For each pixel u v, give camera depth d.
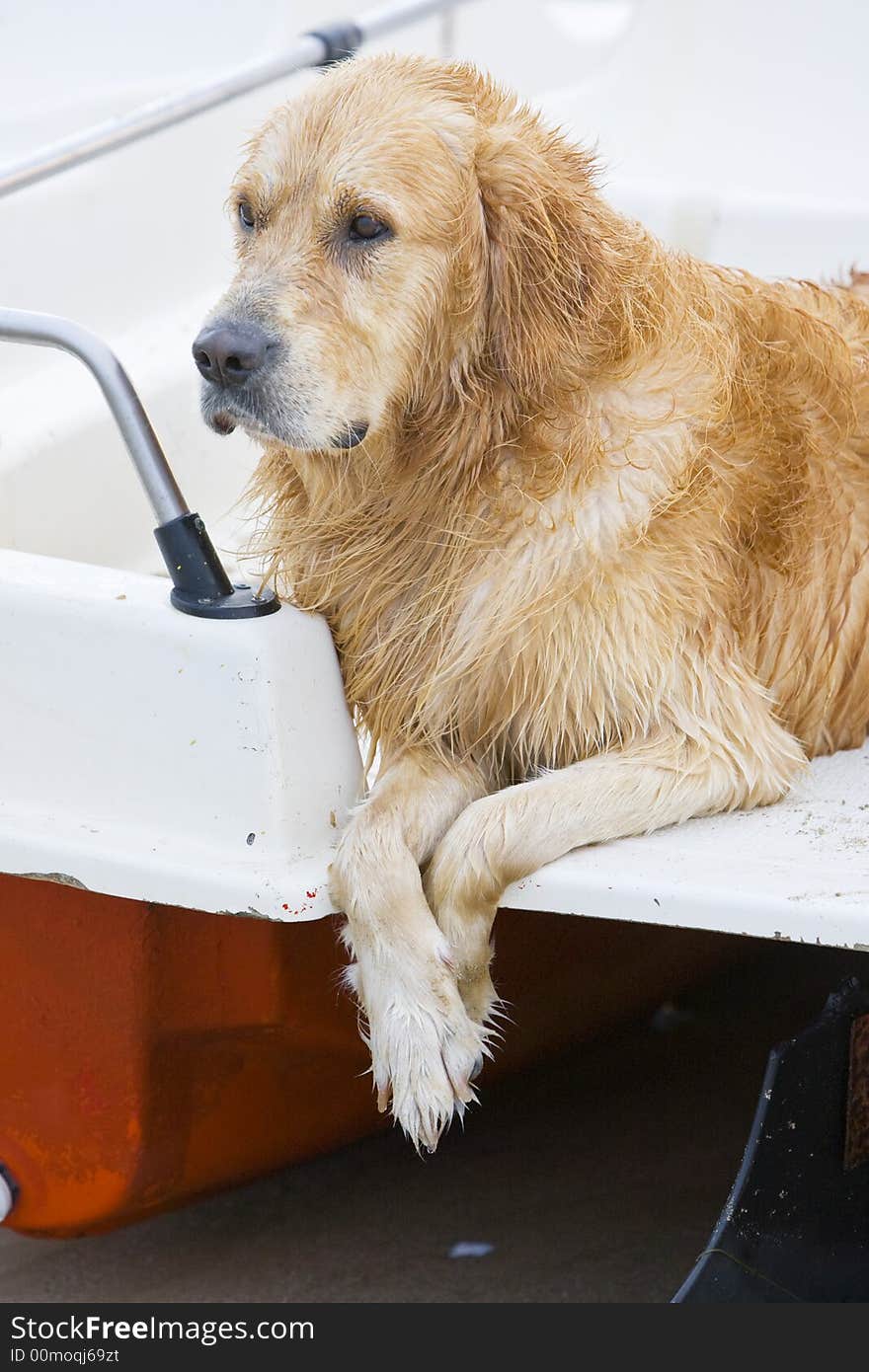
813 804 2.46
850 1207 2.42
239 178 2.42
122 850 2.24
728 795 2.39
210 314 2.33
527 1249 2.77
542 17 5.14
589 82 5.09
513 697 2.42
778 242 4.43
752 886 2.10
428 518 2.44
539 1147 3.08
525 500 2.35
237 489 3.88
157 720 2.25
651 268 2.45
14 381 3.61
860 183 4.98
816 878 2.13
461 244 2.30
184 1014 2.44
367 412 2.35
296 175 2.33
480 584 2.39
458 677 2.42
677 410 2.41
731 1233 2.28
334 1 4.71
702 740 2.38
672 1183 2.95
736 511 2.51
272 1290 2.68
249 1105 2.63
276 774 2.21
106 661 2.27
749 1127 3.11
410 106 2.31
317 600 2.50
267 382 2.28
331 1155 3.12
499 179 2.31
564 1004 2.83
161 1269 2.77
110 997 2.42
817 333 2.75
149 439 2.27
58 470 3.46
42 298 3.75
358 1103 2.80
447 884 2.20
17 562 2.44
